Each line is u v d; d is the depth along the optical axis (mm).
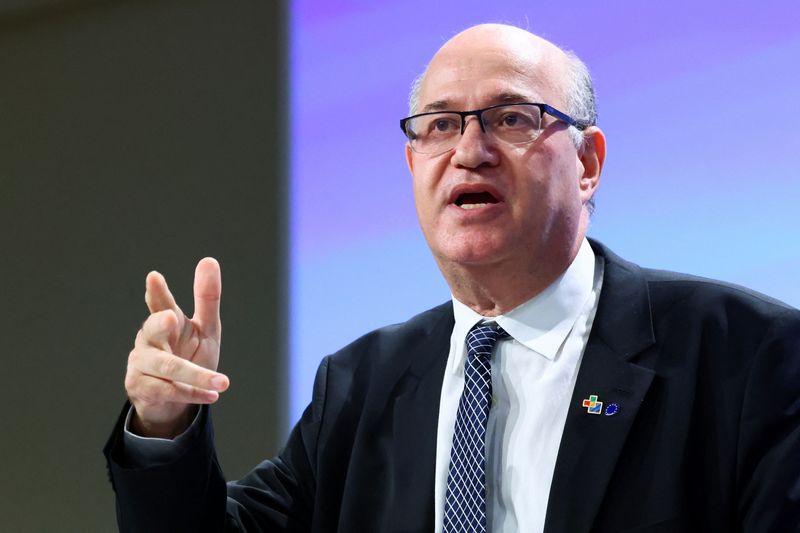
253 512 3984
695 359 3467
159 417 3387
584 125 3857
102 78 9078
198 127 8445
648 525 3240
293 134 7668
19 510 9195
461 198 3678
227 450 7852
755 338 3434
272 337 7719
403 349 4160
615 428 3396
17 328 9352
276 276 7773
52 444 9148
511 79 3682
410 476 3719
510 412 3654
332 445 4027
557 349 3680
